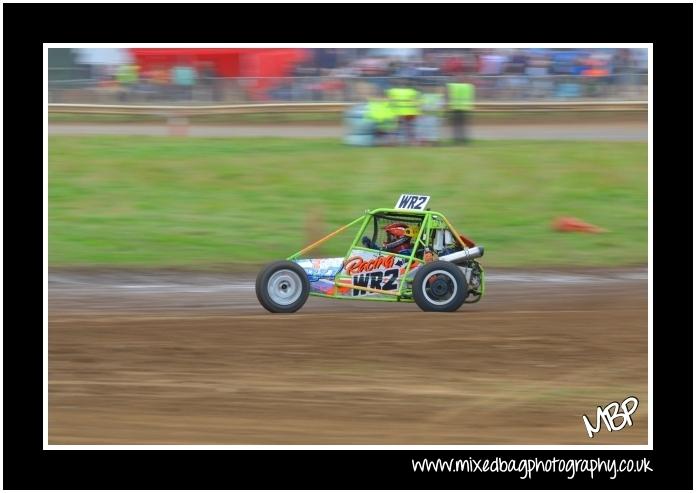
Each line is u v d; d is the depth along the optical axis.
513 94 54.81
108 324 19.27
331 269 20.41
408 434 13.47
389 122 43.38
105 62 53.31
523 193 35.88
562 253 29.75
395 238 20.94
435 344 17.75
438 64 54.00
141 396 14.79
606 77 55.28
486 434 13.62
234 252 29.20
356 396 14.89
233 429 13.49
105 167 37.97
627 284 26.06
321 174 37.75
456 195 35.41
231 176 37.41
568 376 16.11
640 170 38.94
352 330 18.67
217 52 55.28
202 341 17.83
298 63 55.72
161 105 53.66
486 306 22.58
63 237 29.91
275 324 19.16
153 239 30.16
